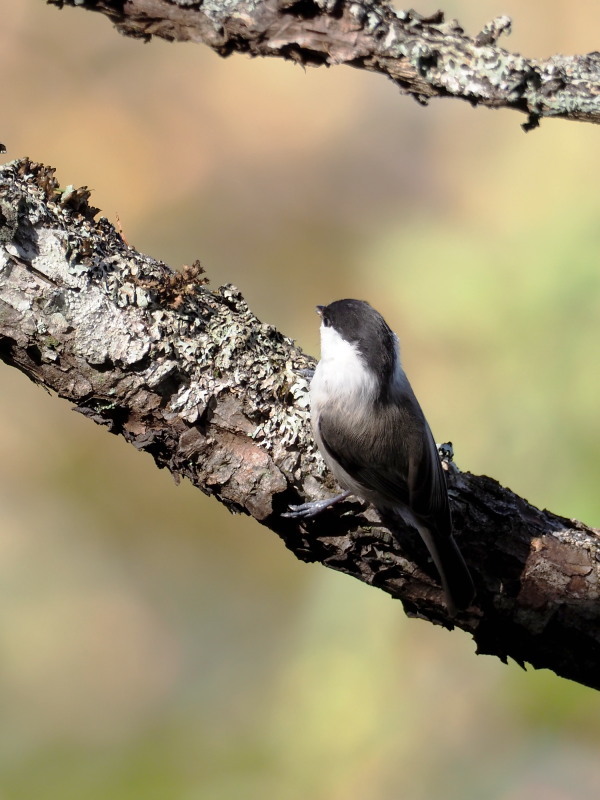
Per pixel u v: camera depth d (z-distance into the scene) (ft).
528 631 19.07
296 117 43.37
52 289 18.07
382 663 29.86
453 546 18.78
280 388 19.51
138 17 17.33
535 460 29.35
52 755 31.71
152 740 31.99
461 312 31.73
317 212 41.39
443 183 38.50
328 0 16.87
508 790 27.91
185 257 41.22
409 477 19.44
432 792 28.30
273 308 40.37
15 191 18.31
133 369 18.35
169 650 34.37
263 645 34.35
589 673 19.12
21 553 36.09
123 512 37.14
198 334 19.11
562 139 35.32
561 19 40.93
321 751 29.45
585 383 29.43
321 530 19.21
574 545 19.20
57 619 34.91
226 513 37.19
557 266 30.86
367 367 20.53
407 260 34.37
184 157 42.75
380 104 42.60
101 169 42.16
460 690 29.32
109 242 19.35
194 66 44.04
